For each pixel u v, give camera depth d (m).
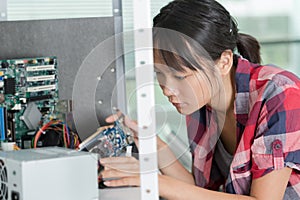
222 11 1.28
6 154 1.06
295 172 1.29
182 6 1.24
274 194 1.23
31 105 1.50
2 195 1.05
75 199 1.03
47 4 2.77
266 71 1.30
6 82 1.46
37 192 0.99
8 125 1.44
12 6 2.75
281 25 3.61
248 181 1.28
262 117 1.25
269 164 1.22
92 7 2.79
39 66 1.54
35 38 1.69
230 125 1.41
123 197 1.16
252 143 1.26
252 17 3.58
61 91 1.68
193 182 1.51
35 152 1.08
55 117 1.53
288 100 1.23
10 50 1.69
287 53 3.63
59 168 1.01
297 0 3.60
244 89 1.31
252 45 1.44
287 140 1.22
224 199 1.22
